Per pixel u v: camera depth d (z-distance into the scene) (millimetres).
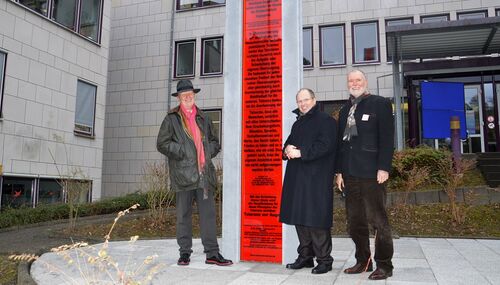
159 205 9844
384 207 4352
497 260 5422
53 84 12773
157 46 18453
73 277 4387
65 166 13008
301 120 4785
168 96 17953
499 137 14945
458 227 8477
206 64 18094
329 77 16453
